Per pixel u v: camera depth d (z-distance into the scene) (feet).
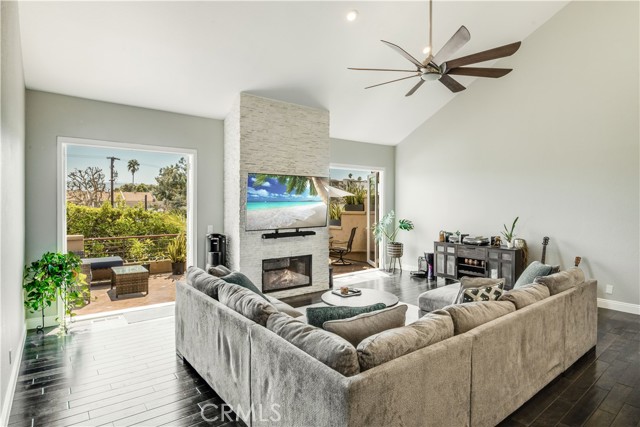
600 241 15.78
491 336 6.73
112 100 14.67
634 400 8.21
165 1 10.76
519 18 16.44
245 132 16.26
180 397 8.36
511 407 7.40
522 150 18.44
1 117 7.23
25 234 12.82
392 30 14.32
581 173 16.31
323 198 19.15
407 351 5.52
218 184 17.71
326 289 19.36
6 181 7.98
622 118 15.05
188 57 13.20
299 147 18.17
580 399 8.23
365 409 4.66
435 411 5.65
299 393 5.34
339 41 14.12
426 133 23.35
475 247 18.98
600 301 15.78
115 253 22.29
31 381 9.08
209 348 8.46
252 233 16.79
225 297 8.34
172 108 16.06
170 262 23.53
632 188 14.85
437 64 11.05
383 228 24.54
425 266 22.89
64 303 13.08
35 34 10.95
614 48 15.20
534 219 18.02
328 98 18.16
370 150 24.52
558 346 9.07
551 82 17.22
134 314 14.78
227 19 11.93
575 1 16.28
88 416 7.57
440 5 13.85
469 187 20.95
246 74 14.90
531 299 8.52
